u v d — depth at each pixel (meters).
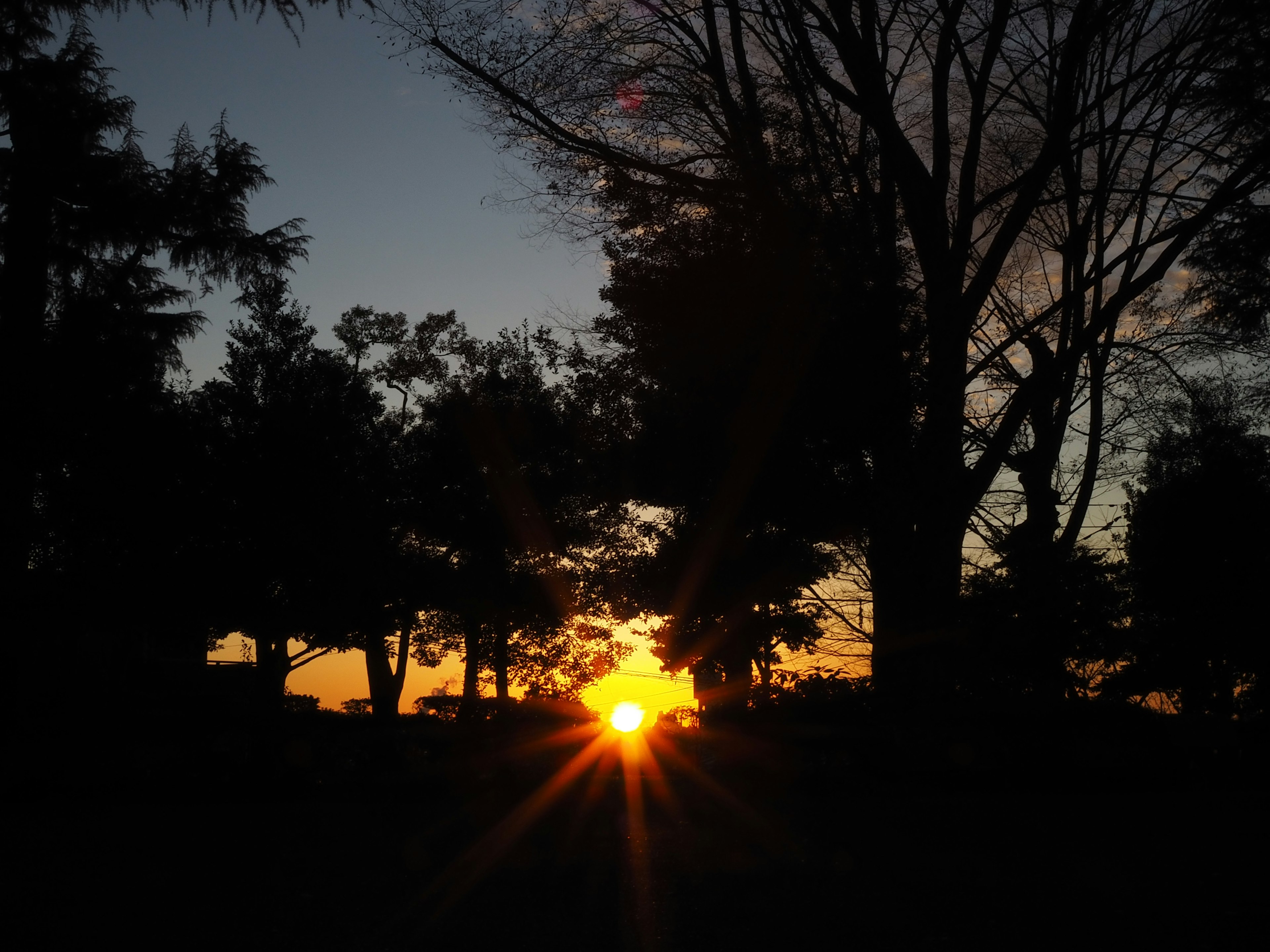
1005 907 6.56
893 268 15.32
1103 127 18.88
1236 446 17.70
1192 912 6.42
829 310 14.21
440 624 24.86
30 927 6.08
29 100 19.45
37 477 17.89
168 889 7.04
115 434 18.25
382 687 26.58
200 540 18.83
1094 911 6.45
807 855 8.24
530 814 10.09
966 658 13.87
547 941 5.88
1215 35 15.38
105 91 21.08
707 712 12.74
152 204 22.34
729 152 17.22
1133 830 9.26
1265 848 8.46
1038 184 16.95
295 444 19.61
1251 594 15.42
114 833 9.04
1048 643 13.72
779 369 14.10
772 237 14.88
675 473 15.55
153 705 16.73
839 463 14.49
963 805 10.69
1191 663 15.22
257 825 9.47
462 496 23.09
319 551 19.33
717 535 15.23
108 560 17.95
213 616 19.39
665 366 15.24
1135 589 15.97
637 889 7.10
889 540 15.38
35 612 17.27
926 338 15.58
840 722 12.33
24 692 16.12
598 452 17.95
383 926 6.18
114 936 5.92
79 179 20.69
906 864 7.89
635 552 20.56
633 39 17.56
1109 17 15.70
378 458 21.44
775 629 16.22
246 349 20.97
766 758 11.55
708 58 17.81
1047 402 18.88
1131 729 12.55
